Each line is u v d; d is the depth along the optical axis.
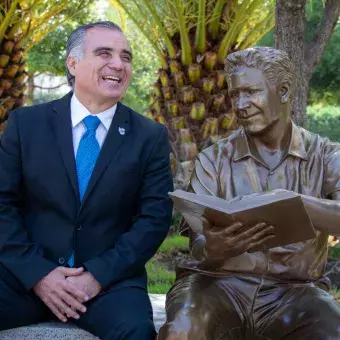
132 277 2.65
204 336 2.18
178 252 6.07
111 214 2.68
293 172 2.38
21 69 6.23
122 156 2.69
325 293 2.32
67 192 2.67
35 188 2.69
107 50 2.72
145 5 6.16
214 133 6.16
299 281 2.36
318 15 8.19
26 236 2.65
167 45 6.13
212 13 5.98
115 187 2.66
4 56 6.04
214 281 2.36
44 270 2.56
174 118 6.16
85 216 2.66
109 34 2.73
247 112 2.32
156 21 5.96
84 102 2.77
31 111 2.80
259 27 6.23
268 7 6.45
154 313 3.35
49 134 2.73
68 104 2.79
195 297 2.26
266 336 2.34
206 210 2.11
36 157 2.70
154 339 2.49
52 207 2.69
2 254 2.62
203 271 2.42
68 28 10.94
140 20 6.76
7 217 2.66
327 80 11.82
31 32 6.30
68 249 2.65
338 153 2.38
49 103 2.84
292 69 2.38
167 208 2.73
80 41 2.73
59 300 2.54
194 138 6.15
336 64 11.33
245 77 2.31
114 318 2.49
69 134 2.72
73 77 2.84
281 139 2.39
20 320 2.62
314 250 2.35
